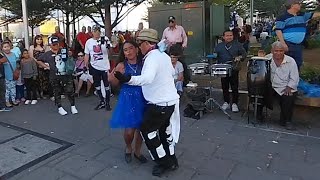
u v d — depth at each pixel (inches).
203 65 235.1
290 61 195.6
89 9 528.4
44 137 196.2
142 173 149.1
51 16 653.3
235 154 166.9
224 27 359.6
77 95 303.1
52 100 291.6
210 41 356.5
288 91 196.2
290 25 207.8
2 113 252.5
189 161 159.8
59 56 244.5
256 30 1069.8
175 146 177.6
